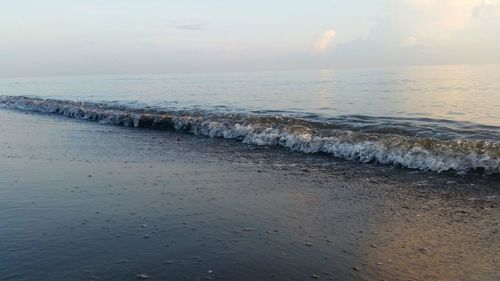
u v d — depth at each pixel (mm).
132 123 15203
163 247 4320
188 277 3682
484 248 4383
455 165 7473
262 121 12648
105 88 40938
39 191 6418
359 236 4723
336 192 6477
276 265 3959
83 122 16625
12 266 3861
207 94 28031
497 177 6961
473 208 5625
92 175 7520
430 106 17203
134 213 5406
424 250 4348
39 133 13375
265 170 7980
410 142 8555
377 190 6559
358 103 19469
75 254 4129
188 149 10312
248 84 41594
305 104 19672
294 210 5617
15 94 35406
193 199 6078
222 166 8344
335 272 3846
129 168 8148
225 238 4598
